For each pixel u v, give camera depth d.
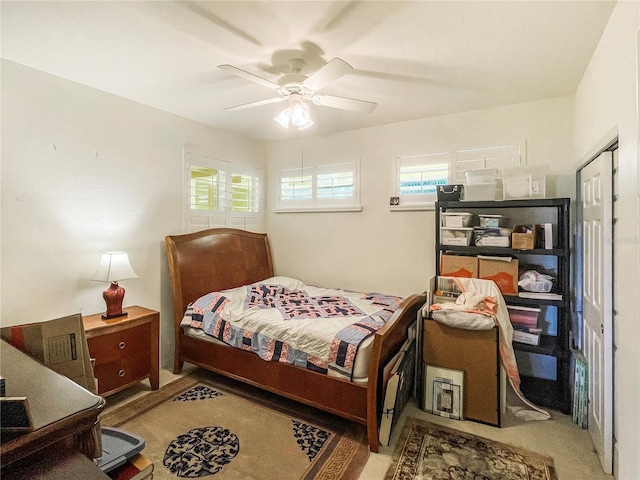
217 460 1.88
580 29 1.75
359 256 3.69
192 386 2.76
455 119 3.14
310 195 3.99
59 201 2.40
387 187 3.50
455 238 2.80
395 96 2.72
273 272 4.25
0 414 0.71
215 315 2.77
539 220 2.83
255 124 3.52
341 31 1.79
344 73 1.81
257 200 4.21
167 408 2.41
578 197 2.47
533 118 2.83
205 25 1.74
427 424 2.25
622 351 1.46
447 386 2.35
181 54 2.05
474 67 2.20
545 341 2.63
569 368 2.45
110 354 2.38
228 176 3.79
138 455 1.22
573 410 2.28
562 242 2.50
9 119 2.14
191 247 3.20
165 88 2.60
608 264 1.75
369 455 1.93
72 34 1.83
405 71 2.26
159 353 2.91
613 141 1.65
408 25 1.72
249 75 1.89
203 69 2.26
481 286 2.61
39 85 2.27
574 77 2.35
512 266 2.57
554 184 2.76
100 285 2.65
